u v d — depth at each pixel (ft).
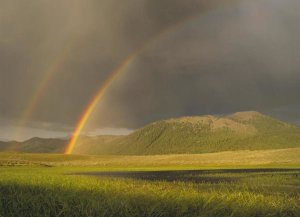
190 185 121.49
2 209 64.23
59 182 113.91
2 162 414.41
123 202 65.57
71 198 73.00
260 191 104.63
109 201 66.59
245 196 81.66
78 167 376.68
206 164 418.31
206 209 63.82
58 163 490.08
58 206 67.05
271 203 71.67
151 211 60.13
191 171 244.63
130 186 105.09
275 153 509.76
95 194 81.61
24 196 74.54
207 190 101.30
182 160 525.34
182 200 70.79
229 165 367.25
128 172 247.91
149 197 74.95
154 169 296.30
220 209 63.67
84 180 124.67
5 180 120.78
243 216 61.46
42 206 66.18
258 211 65.00
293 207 69.92
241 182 141.79
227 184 128.16
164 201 69.21
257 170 238.68
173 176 188.85
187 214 61.87
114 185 106.63
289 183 135.03
